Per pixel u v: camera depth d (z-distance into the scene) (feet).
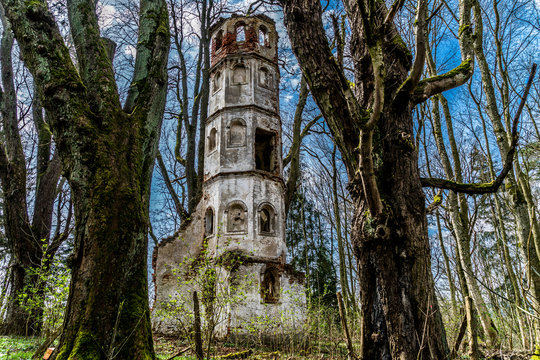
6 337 39.22
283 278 61.82
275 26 78.79
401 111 18.40
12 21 22.26
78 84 21.49
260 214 64.85
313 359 38.11
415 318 15.80
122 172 20.75
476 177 51.11
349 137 17.67
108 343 17.49
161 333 57.88
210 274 45.16
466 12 26.16
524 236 26.99
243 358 38.96
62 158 20.84
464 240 38.27
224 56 73.15
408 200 17.20
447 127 41.04
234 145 67.82
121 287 18.75
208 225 67.15
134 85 25.02
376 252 16.92
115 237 19.11
